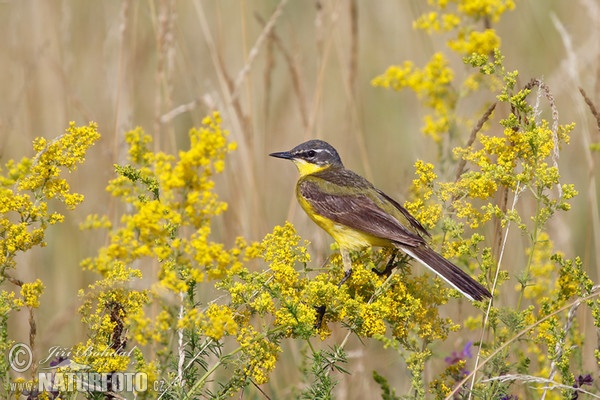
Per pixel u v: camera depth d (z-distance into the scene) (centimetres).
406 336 952
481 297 948
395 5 1917
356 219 1130
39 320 1377
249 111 1445
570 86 1455
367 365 1269
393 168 1747
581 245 1523
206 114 1543
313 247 1341
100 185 1558
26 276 1395
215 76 1769
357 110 1647
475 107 1596
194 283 758
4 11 1797
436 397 951
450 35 1816
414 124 1781
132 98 1572
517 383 977
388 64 1880
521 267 1261
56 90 1641
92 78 1727
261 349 823
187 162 729
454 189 994
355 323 897
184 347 817
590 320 1195
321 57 1538
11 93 1611
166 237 748
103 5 1766
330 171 1272
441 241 1108
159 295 751
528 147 948
